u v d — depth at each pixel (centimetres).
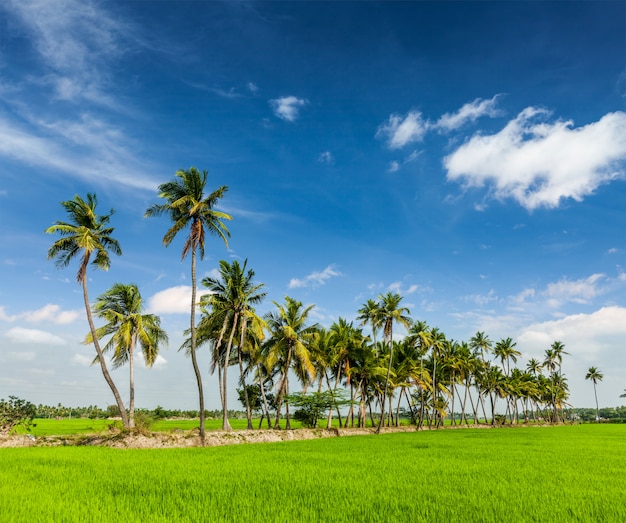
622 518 1091
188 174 3412
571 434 5569
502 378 9819
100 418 11012
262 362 4888
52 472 1719
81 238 3041
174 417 12431
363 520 1070
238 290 4025
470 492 1402
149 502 1227
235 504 1222
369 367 5750
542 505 1217
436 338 7788
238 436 3622
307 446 3231
